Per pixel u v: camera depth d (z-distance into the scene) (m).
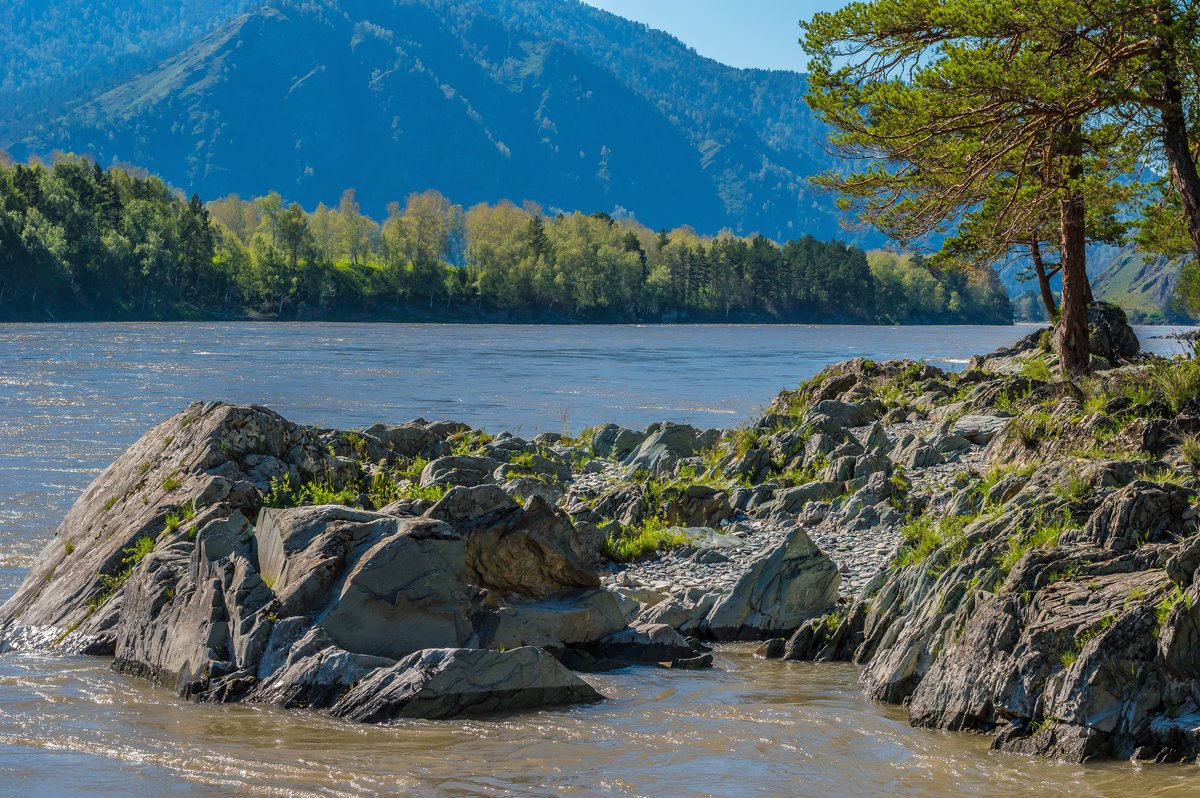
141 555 18.23
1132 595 12.49
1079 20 22.36
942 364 94.69
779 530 23.31
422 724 13.27
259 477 20.38
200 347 109.06
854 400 38.94
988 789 10.98
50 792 11.08
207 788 11.20
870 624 16.31
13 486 32.12
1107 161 28.61
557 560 17.03
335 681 13.91
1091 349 41.53
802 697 14.48
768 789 11.23
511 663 13.98
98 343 111.38
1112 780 10.94
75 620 17.66
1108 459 17.11
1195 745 11.13
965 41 24.31
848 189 26.97
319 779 11.48
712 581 19.75
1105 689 11.69
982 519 16.12
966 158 24.80
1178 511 14.15
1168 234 37.28
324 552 15.30
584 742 12.69
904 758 12.02
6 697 14.38
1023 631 12.84
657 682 15.27
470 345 126.38
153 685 15.00
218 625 15.04
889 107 24.22
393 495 21.33
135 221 195.38
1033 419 24.67
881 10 24.62
